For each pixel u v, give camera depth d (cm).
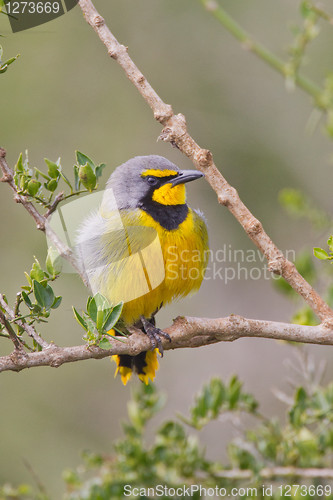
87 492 793
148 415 838
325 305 594
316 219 954
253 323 605
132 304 733
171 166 757
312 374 793
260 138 1470
